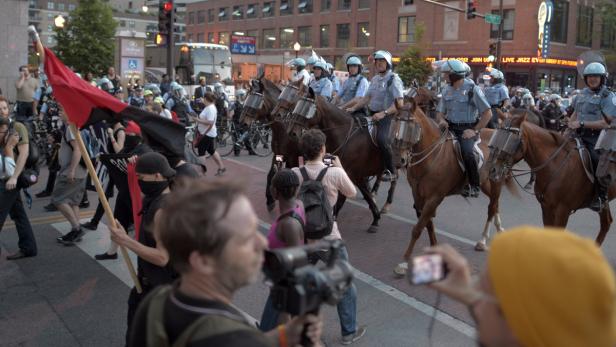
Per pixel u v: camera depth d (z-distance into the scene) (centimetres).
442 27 4397
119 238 384
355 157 891
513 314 137
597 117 722
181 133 534
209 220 170
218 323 172
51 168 1073
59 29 3459
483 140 860
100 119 506
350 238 878
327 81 1223
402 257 784
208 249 171
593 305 130
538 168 714
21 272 700
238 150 1791
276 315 412
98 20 3481
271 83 1138
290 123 895
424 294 644
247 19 6303
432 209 725
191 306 177
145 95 1455
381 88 934
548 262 132
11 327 554
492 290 151
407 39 4678
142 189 402
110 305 611
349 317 516
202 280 180
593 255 134
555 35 4106
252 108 1094
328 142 895
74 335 541
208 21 6888
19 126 683
